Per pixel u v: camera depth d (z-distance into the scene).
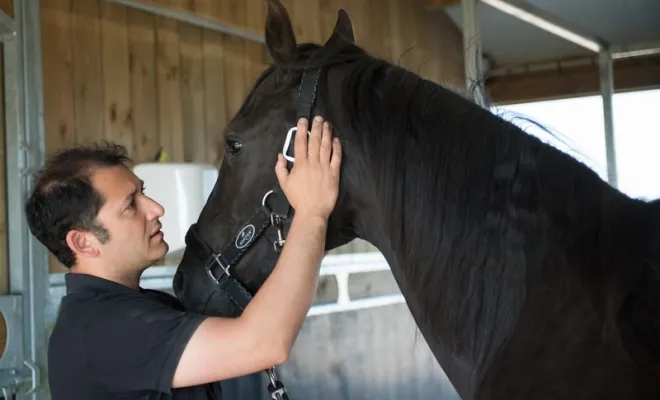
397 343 2.79
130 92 2.06
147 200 1.09
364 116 0.92
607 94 3.71
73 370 0.94
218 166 2.38
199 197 1.78
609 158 3.66
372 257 2.76
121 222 1.03
